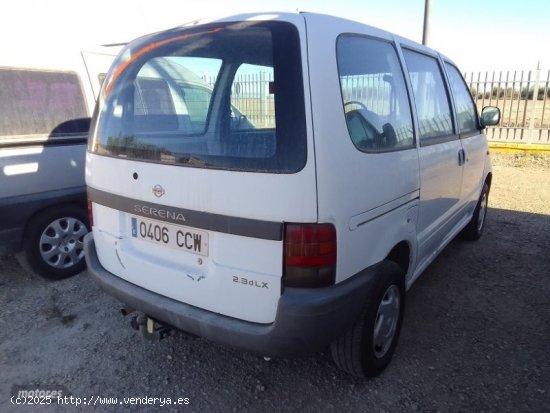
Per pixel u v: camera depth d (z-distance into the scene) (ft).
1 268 14.66
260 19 7.18
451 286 13.03
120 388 8.79
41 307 12.01
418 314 11.41
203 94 7.34
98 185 8.88
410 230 9.29
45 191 13.09
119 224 8.57
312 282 6.66
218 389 8.71
